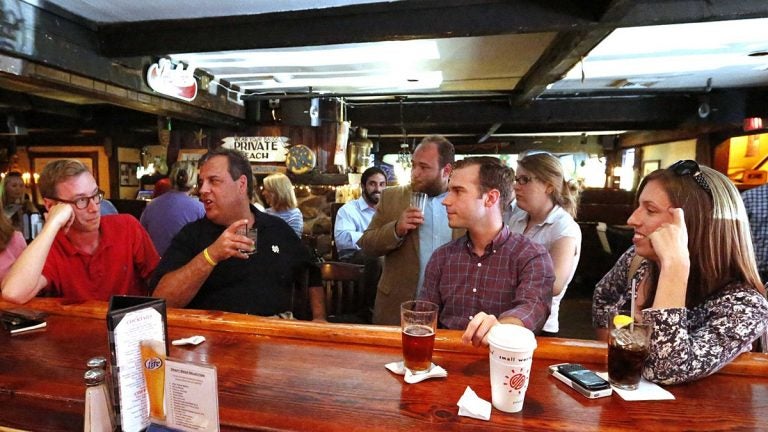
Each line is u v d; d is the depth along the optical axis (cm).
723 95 460
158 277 174
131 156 736
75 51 250
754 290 107
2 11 206
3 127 537
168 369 79
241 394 96
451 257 161
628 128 584
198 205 310
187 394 78
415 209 196
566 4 217
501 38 289
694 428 84
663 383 99
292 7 240
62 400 94
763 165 539
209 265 152
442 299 161
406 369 104
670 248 103
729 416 88
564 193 204
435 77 399
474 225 152
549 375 106
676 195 110
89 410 80
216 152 183
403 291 210
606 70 385
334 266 224
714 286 109
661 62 360
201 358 114
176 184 304
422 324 102
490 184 148
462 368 109
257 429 84
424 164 206
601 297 155
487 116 489
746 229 108
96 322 141
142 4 236
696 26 273
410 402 93
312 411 90
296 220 372
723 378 104
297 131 471
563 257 186
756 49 322
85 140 711
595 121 481
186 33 261
